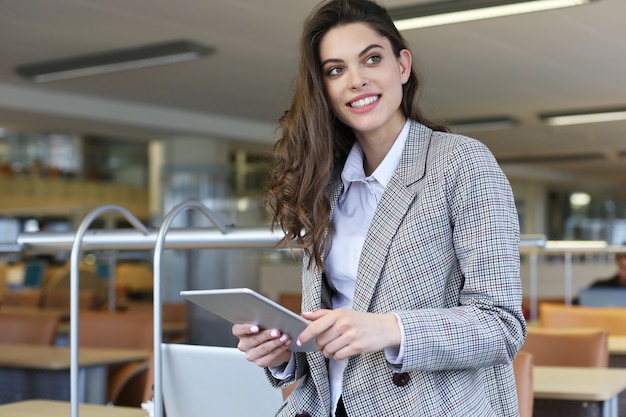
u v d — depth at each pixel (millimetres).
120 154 17297
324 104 1440
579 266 9805
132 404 3752
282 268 9930
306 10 5551
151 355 2465
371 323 1205
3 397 3652
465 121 10289
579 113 9633
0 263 12555
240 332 1348
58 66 7184
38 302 7887
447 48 6625
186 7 5547
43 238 1902
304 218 1433
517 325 1268
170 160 10172
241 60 7059
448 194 1307
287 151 1475
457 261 1328
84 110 8633
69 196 16797
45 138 16766
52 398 3562
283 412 1479
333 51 1404
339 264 1421
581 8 5512
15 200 16156
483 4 5379
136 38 6406
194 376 1655
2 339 4266
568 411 2662
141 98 8789
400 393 1313
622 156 14102
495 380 1398
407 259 1302
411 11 5574
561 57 6965
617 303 5457
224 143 10344
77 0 5383
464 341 1221
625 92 8555
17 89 8125
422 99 1498
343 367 1380
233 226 1659
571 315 4367
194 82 7961
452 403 1295
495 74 7629
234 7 5527
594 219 19469
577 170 16781
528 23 5887
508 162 14758
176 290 9812
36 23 5957
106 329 4215
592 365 3250
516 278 1278
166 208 10148
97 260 11852
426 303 1299
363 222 1417
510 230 1288
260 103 9070
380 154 1447
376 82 1393
